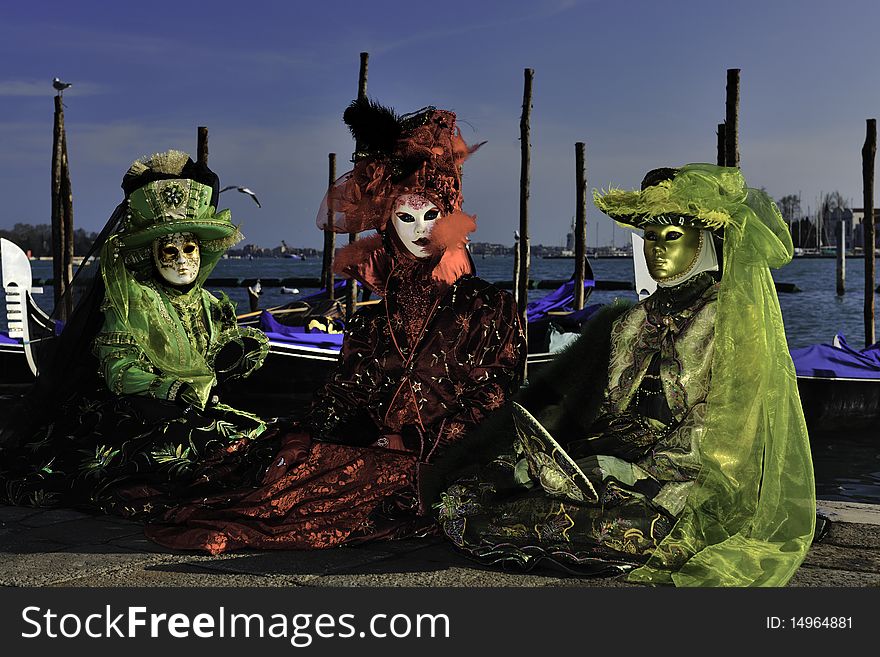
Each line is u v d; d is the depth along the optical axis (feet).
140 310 15.87
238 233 16.67
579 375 12.48
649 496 11.35
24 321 34.60
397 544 13.19
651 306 11.79
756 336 11.23
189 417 15.47
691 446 11.20
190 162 16.38
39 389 16.21
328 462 13.48
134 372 15.62
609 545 11.24
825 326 103.19
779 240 11.21
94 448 15.37
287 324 57.62
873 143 68.69
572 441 12.24
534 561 11.69
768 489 11.25
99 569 12.19
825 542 12.84
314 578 11.74
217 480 14.49
